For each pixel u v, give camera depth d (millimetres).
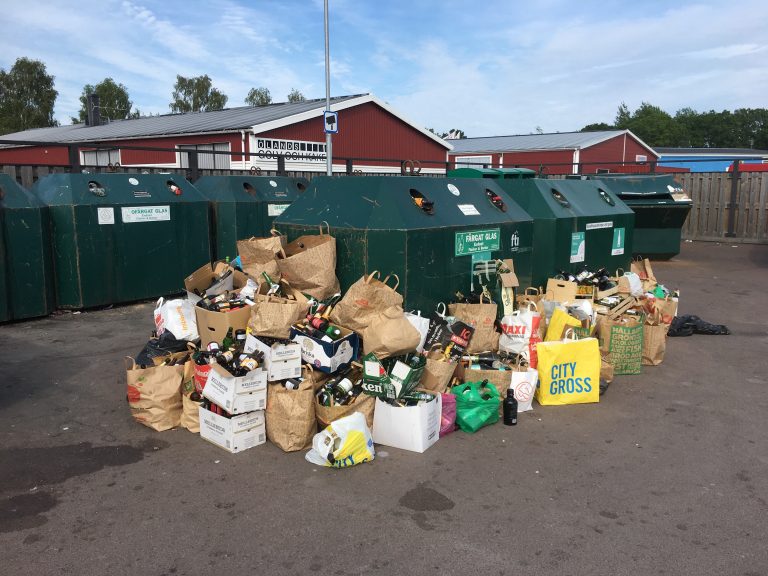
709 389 4969
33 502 3145
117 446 3803
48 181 7371
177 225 8117
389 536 2857
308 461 3600
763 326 7074
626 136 36188
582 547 2785
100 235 7320
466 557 2707
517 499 3205
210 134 21422
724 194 15156
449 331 4414
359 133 24344
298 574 2588
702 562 2680
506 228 5555
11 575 2564
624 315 5648
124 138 24000
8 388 4801
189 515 3025
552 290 5891
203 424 3871
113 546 2773
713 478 3465
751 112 93375
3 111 58156
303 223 5035
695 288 9344
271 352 3746
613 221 7324
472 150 34938
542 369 4547
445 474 3469
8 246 6645
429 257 4695
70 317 7152
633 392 4895
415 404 3875
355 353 4156
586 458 3699
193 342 4512
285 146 21438
